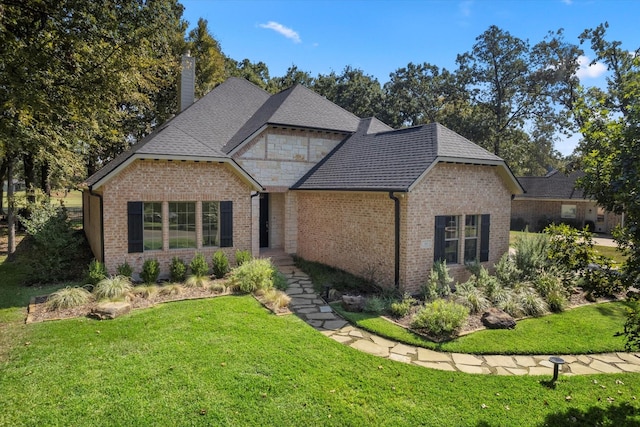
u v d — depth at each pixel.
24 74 9.23
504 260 12.12
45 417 4.78
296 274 13.70
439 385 5.99
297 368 6.25
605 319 9.39
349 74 47.66
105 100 12.09
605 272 5.30
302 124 16.73
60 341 7.11
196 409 5.02
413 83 41.94
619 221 29.80
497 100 37.56
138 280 11.77
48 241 11.64
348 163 14.88
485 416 5.19
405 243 11.01
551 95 33.31
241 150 15.77
